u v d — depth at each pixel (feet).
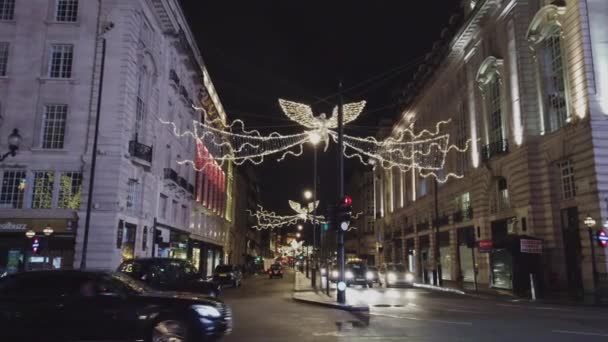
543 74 96.84
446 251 151.53
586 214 80.94
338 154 70.69
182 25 124.06
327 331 41.34
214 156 176.24
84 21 90.68
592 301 71.20
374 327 43.80
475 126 128.67
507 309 61.57
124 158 87.66
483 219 120.88
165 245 110.32
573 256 86.99
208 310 31.63
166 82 113.50
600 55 82.28
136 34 93.50
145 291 33.06
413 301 75.36
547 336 38.06
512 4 105.91
